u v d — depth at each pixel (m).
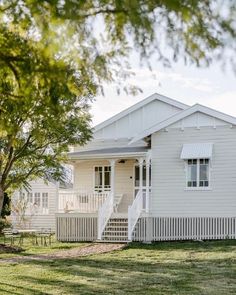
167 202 25.09
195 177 24.78
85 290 12.99
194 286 13.37
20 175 22.89
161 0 5.01
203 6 5.07
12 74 6.66
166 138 25.42
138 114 29.64
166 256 19.14
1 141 20.67
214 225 24.27
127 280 14.32
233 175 24.11
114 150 27.38
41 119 17.42
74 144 22.02
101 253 20.34
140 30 5.31
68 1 5.09
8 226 29.56
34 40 5.95
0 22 6.14
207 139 24.66
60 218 26.14
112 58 5.88
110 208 25.27
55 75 5.77
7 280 14.43
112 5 5.33
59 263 17.66
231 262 17.30
